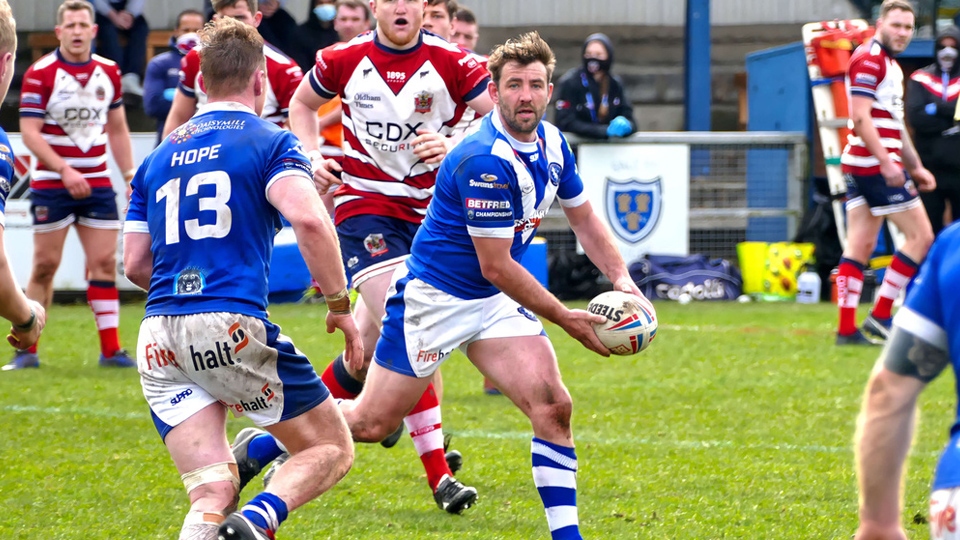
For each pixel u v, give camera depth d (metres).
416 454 21.66
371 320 19.23
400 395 15.93
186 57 27.94
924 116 46.19
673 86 67.81
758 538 15.88
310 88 19.94
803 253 49.78
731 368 31.41
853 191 35.25
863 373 30.50
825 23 46.81
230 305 12.37
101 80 31.02
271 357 12.55
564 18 67.06
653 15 67.31
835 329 39.56
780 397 27.14
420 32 19.81
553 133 15.53
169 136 13.30
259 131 12.87
